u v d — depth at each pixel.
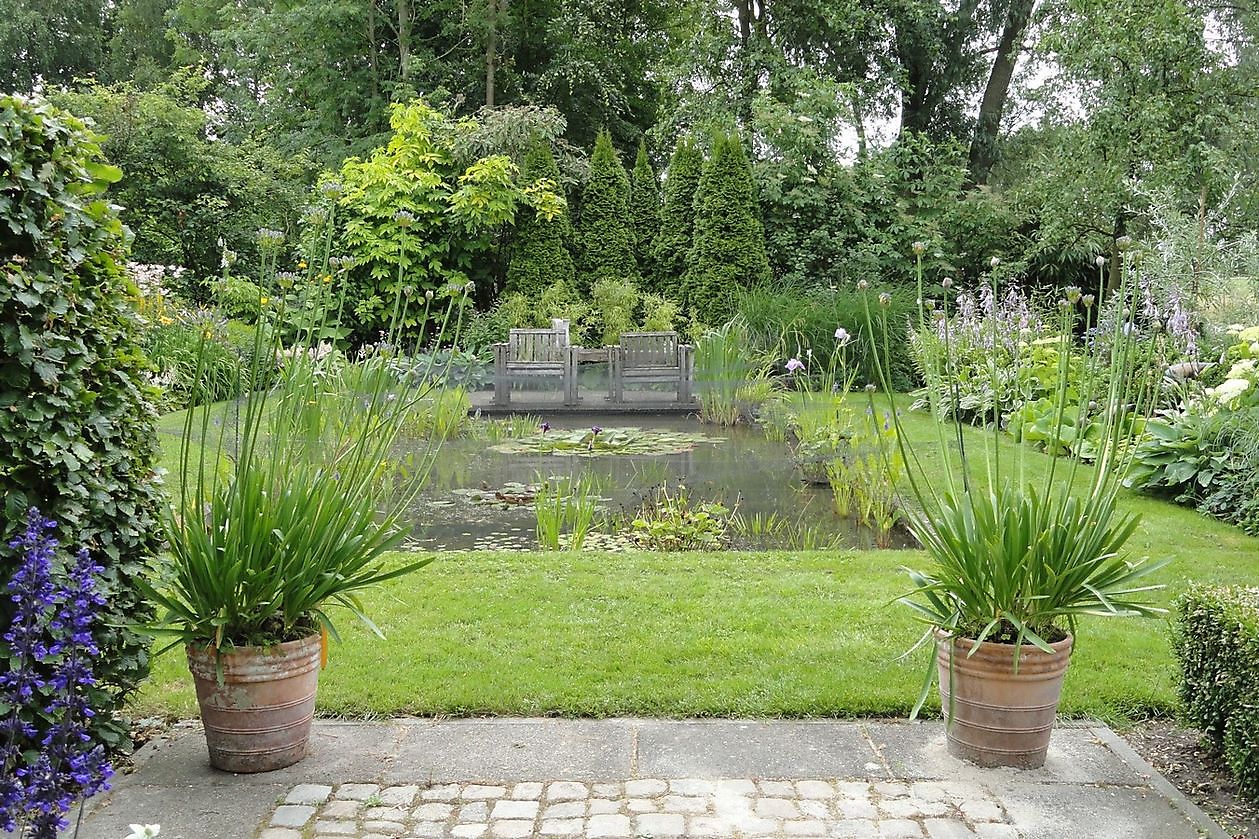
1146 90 11.95
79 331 2.60
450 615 3.99
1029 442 7.65
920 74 17.44
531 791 2.64
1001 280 12.68
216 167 13.95
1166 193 9.91
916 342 7.06
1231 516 5.67
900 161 15.13
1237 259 8.41
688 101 16.59
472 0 16.66
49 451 2.47
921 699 2.74
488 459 7.95
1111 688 3.29
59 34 24.42
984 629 2.71
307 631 2.85
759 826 2.46
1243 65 11.91
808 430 7.65
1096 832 2.45
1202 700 2.83
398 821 2.49
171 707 3.20
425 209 12.94
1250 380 6.10
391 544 2.97
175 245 13.16
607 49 17.91
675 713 3.13
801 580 4.47
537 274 13.73
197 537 2.67
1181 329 6.84
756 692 3.25
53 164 2.50
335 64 17.67
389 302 12.99
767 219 14.41
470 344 12.45
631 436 9.01
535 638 3.73
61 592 2.18
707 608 4.07
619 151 18.05
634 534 5.52
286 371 3.51
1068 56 12.65
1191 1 12.09
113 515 2.68
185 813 2.52
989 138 17.48
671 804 2.57
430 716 3.14
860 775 2.74
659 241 14.35
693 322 12.88
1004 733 2.76
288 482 2.88
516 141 13.69
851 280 13.53
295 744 2.79
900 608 4.06
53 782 1.81
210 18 22.05
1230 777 2.76
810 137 14.26
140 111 13.69
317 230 3.36
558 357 11.16
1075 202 13.00
